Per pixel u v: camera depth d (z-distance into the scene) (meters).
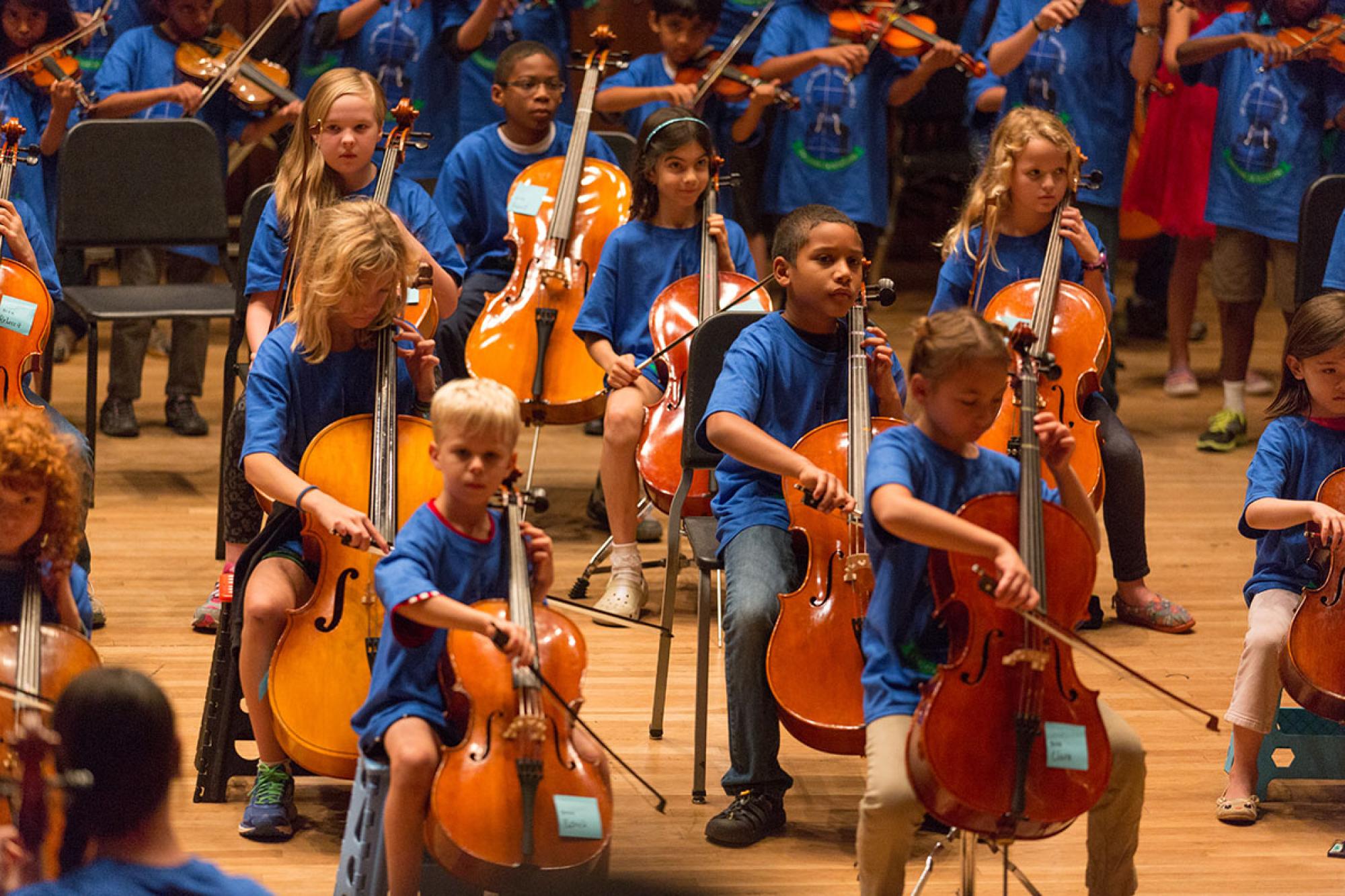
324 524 6.35
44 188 12.43
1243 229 12.56
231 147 14.35
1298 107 12.33
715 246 9.42
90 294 11.36
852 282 7.09
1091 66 12.46
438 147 13.57
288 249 8.73
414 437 6.85
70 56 12.57
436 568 5.75
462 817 5.34
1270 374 15.17
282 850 6.70
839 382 7.34
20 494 5.73
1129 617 9.51
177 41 13.35
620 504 9.31
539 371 9.89
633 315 9.73
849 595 6.54
